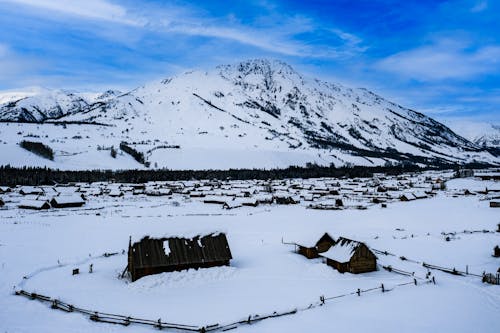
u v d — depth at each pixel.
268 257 59.56
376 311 37.00
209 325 33.50
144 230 51.69
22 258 56.25
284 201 142.50
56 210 115.06
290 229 84.38
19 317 34.62
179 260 48.88
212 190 174.00
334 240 60.53
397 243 68.56
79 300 39.91
